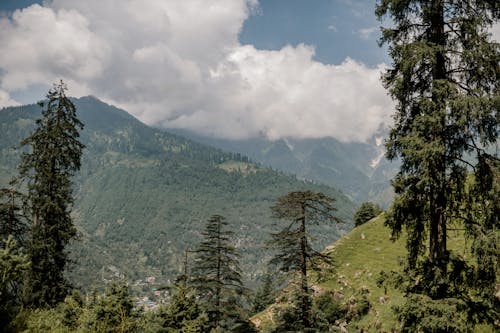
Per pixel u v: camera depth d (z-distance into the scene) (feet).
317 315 74.28
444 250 38.55
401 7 41.19
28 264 32.71
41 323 36.96
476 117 34.45
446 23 40.42
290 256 77.82
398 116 42.34
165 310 47.96
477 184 37.86
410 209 39.52
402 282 39.24
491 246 33.88
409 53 38.50
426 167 35.96
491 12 39.11
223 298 96.84
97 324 42.42
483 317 35.47
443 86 36.96
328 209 76.59
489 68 36.60
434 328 33.71
